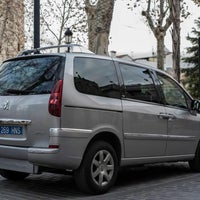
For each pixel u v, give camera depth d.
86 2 18.44
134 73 7.54
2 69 7.25
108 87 6.96
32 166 6.38
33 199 6.48
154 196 6.69
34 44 11.74
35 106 6.40
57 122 6.21
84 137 6.43
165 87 8.15
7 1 16.39
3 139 6.68
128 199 6.48
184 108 8.48
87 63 6.80
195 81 36.03
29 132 6.41
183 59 37.22
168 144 7.95
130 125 7.17
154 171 9.09
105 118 6.75
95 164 6.64
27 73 6.82
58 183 7.70
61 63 6.52
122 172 8.96
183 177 8.39
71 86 6.42
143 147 7.43
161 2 26.70
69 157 6.28
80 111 6.43
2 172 7.78
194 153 8.70
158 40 26.78
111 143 7.04
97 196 6.67
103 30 15.01
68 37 15.87
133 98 7.34
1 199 6.47
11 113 6.64
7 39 16.59
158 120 7.70
